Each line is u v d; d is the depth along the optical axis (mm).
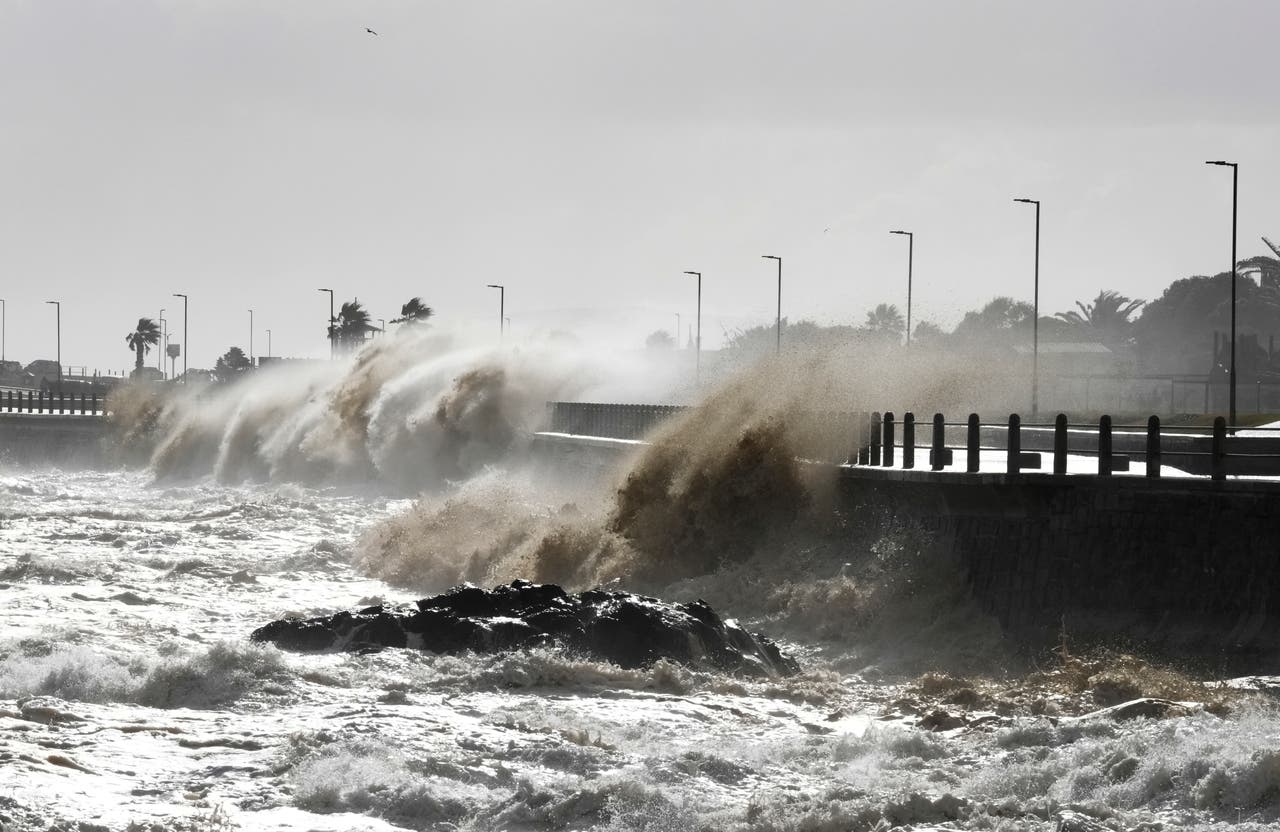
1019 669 61125
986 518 67188
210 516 129625
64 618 67375
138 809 29094
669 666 51562
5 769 31359
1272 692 49500
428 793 30781
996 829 28406
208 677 45531
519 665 49969
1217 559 59469
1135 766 31625
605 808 30078
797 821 29094
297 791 31125
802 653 66562
